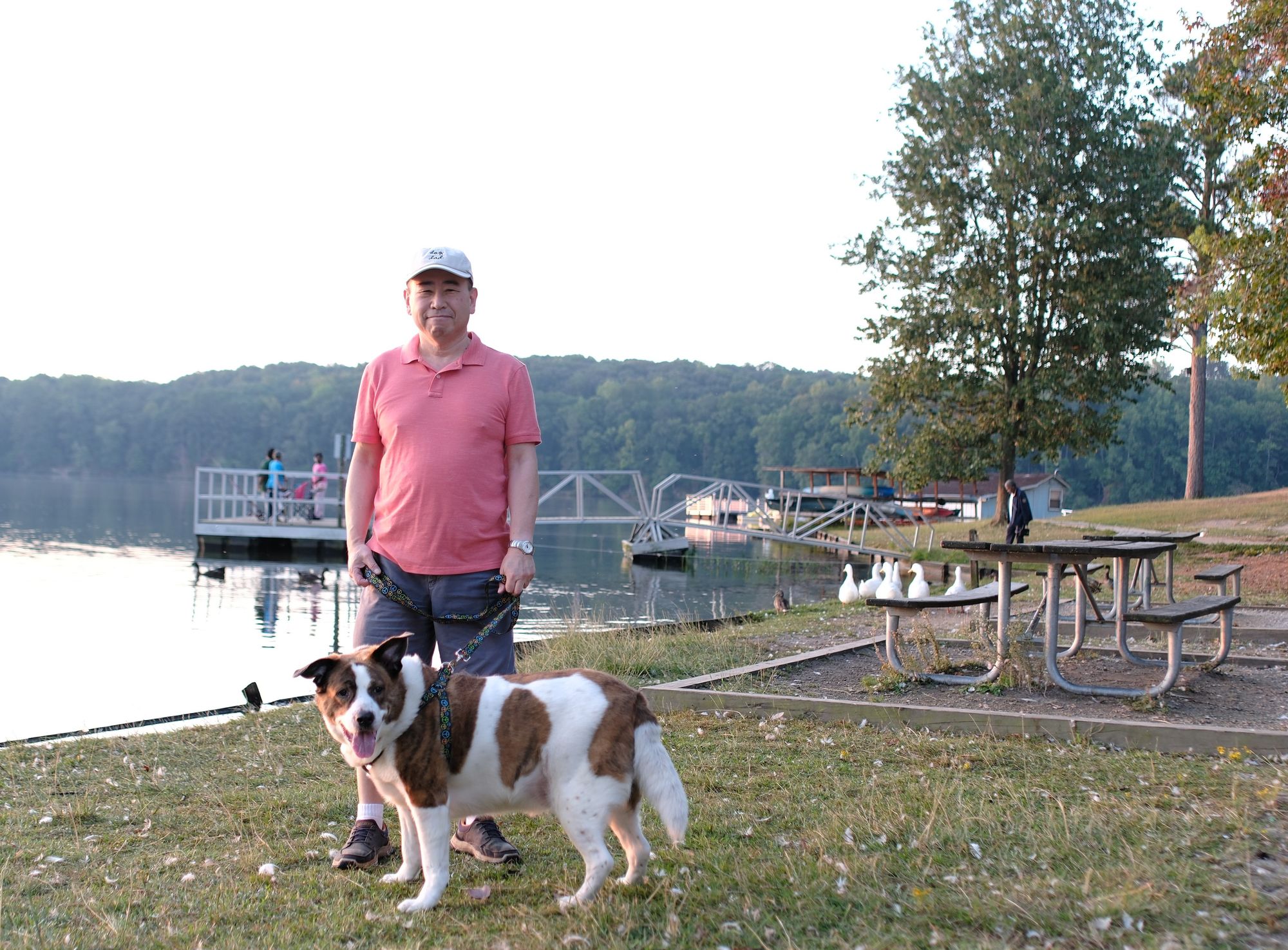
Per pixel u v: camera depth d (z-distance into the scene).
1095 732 6.43
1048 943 3.41
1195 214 34.53
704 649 11.08
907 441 35.72
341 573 24.22
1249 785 5.22
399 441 4.75
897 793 5.33
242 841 4.89
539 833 5.01
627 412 123.19
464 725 3.96
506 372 4.84
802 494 34.91
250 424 123.12
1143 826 4.58
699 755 6.26
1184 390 109.69
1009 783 5.46
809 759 6.12
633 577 25.72
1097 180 32.09
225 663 12.47
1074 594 15.41
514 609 4.82
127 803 5.55
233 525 28.92
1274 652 9.68
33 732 8.80
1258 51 17.77
